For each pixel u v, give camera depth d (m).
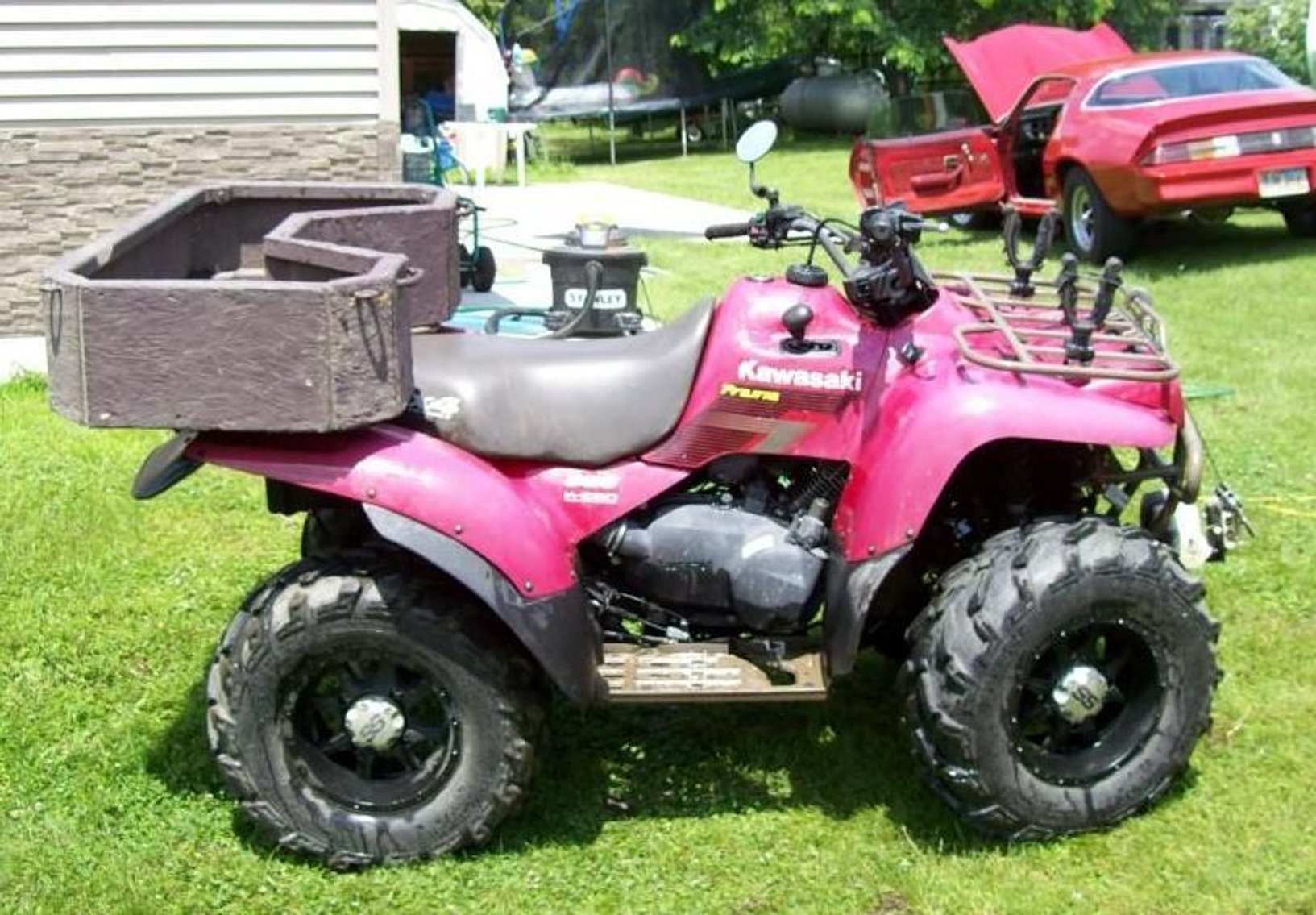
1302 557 5.54
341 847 3.72
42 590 5.42
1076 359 3.72
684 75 27.22
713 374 3.79
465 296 10.55
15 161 9.24
